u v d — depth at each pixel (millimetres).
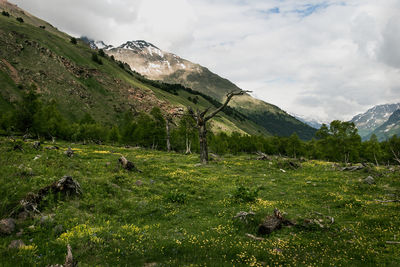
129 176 19625
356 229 10102
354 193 16766
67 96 132500
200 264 7176
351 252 8031
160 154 43406
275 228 10570
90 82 160375
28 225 9102
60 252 7535
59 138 80688
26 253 7051
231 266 7066
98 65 188750
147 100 186000
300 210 13219
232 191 17266
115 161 24984
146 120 75438
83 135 81438
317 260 7461
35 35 161750
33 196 10883
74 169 18219
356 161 67562
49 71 138000
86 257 7371
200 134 34281
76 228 9297
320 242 9117
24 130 63031
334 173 25625
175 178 21422
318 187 19188
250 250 8359
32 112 64938
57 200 11539
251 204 14414
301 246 8820
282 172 27391
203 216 12828
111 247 8211
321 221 11062
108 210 12352
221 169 28125
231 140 97500
